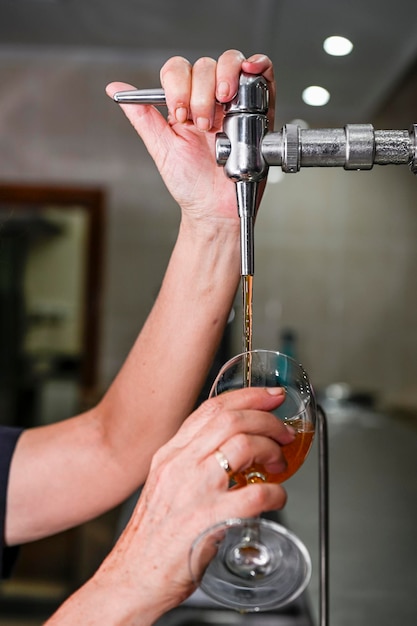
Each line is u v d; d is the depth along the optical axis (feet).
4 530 3.16
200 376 2.95
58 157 11.02
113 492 3.14
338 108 11.08
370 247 11.27
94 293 11.16
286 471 1.97
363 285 11.32
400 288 11.24
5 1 8.95
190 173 2.62
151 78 10.84
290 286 11.37
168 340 2.92
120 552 2.08
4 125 10.99
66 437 3.18
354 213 11.28
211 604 3.73
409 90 9.18
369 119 11.19
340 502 5.56
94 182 11.08
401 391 11.32
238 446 1.84
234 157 2.10
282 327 11.40
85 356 11.19
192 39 9.93
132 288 11.13
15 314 13.00
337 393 10.96
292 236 11.35
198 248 2.78
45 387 13.44
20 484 3.14
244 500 1.82
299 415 1.98
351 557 4.31
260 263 11.39
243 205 2.15
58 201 11.08
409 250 11.14
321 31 8.43
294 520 5.08
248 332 2.16
